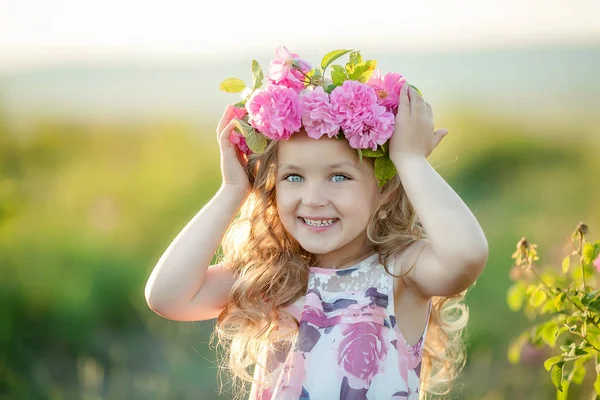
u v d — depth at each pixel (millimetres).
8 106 12398
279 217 2703
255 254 2768
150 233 8312
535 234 8398
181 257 2678
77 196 9281
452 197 2496
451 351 3174
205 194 9570
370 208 2605
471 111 15258
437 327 3000
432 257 2531
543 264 6801
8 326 6191
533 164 12398
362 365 2559
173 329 6484
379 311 2609
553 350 5082
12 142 11141
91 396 5340
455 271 2441
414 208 2516
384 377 2576
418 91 2594
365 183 2574
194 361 5969
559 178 11414
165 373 5770
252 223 2762
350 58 2627
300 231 2596
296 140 2541
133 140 12297
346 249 2695
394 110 2604
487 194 11117
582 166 11992
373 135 2498
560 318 3098
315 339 2611
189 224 2742
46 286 6586
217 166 10656
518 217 9414
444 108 15953
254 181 2754
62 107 16391
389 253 2650
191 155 11320
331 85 2578
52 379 5750
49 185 9812
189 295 2682
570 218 9203
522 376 5141
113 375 5742
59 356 6137
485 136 13492
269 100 2502
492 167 12328
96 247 7426
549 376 5039
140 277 6969
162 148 11586
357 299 2621
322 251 2576
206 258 2689
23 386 5570
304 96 2504
